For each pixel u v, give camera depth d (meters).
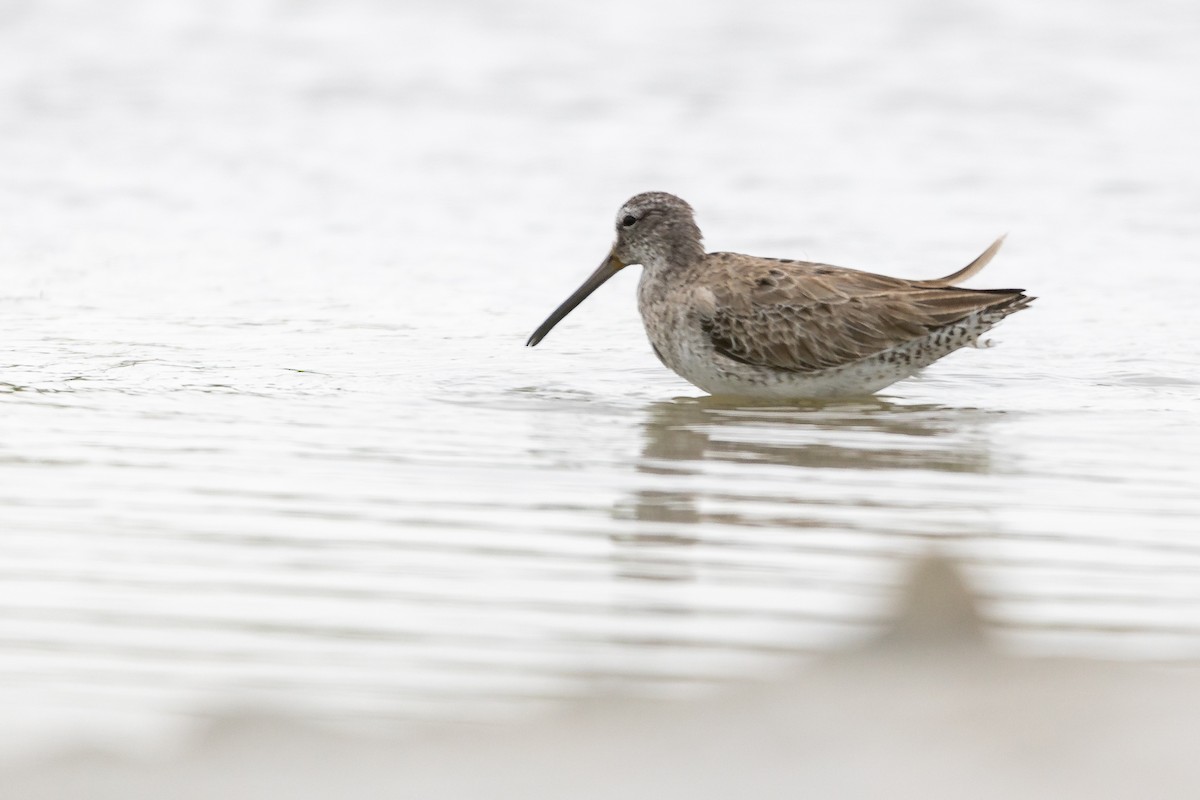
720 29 44.22
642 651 10.52
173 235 27.19
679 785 5.97
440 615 11.26
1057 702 6.36
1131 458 16.19
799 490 14.96
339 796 6.03
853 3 47.12
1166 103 37.59
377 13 45.50
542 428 17.12
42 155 32.31
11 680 9.83
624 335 21.98
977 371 20.12
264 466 15.25
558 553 12.88
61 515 13.52
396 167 32.28
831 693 6.55
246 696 9.59
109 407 17.33
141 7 45.03
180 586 11.78
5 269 24.58
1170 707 6.30
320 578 12.06
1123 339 21.58
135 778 6.25
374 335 21.33
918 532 13.62
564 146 33.97
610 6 46.41
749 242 27.05
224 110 36.28
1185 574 12.46
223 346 20.44
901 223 28.30
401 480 14.93
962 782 5.85
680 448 16.44
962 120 36.12
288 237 27.22
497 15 45.38
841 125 35.69
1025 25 44.94
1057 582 12.23
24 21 43.06
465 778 6.15
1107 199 30.05
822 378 18.81
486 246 26.89
